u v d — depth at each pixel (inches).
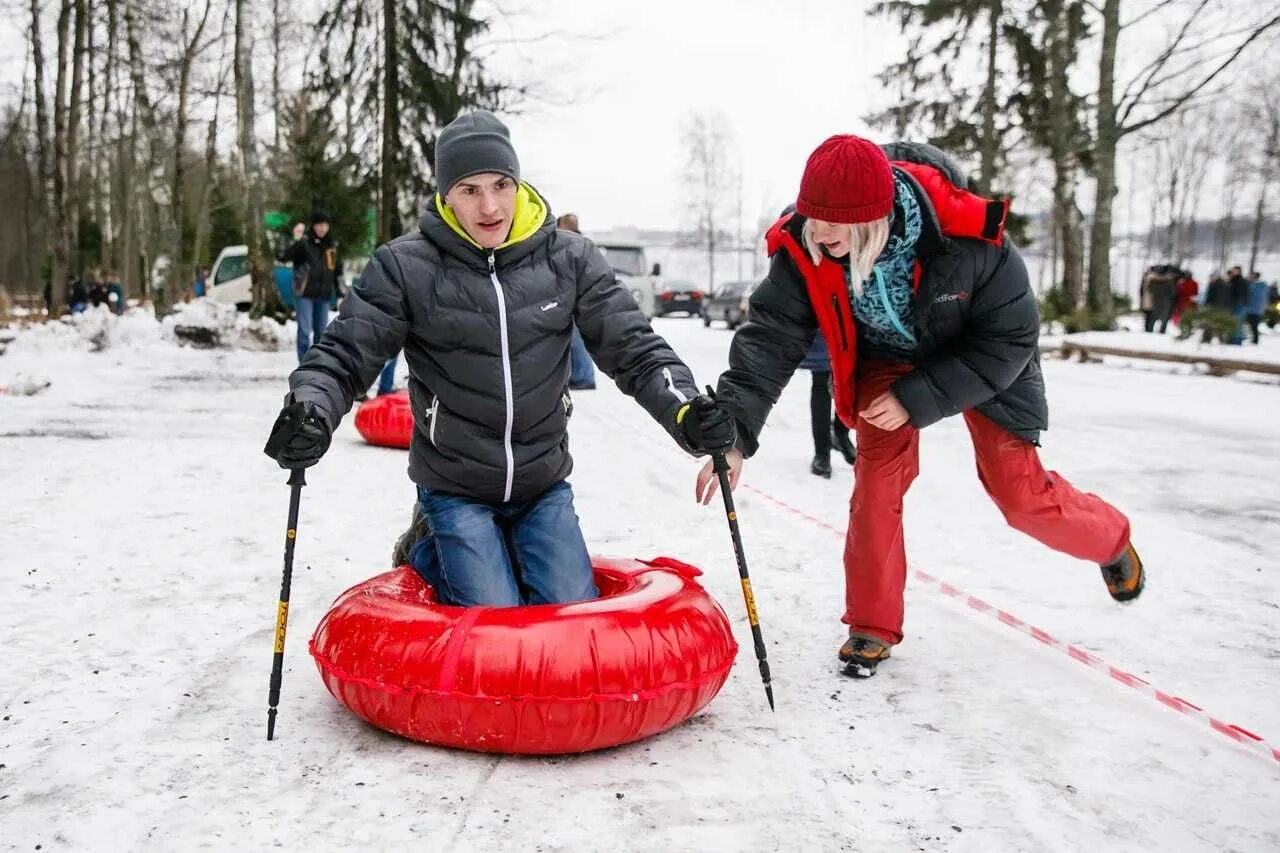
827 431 263.0
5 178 1915.6
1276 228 2864.2
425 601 114.0
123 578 160.6
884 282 114.0
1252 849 85.6
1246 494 246.2
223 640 133.4
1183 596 161.0
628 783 95.6
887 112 996.6
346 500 223.6
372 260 117.6
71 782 93.4
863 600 125.6
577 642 98.7
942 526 209.3
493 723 97.3
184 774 95.4
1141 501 238.1
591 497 230.1
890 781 97.0
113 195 1804.9
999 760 102.0
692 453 114.0
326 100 779.4
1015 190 1090.7
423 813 88.7
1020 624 142.5
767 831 86.8
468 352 117.8
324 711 111.6
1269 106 1628.9
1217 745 106.2
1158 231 2571.4
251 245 810.2
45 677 119.5
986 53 957.2
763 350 122.6
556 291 120.6
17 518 200.1
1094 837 87.1
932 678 125.0
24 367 531.8
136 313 829.8
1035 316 115.7
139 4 859.4
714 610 110.7
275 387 466.6
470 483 122.9
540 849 83.0
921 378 116.4
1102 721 112.0
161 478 244.4
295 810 88.7
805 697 118.6
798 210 109.7
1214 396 471.2
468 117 116.0
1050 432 350.3
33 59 1173.7
